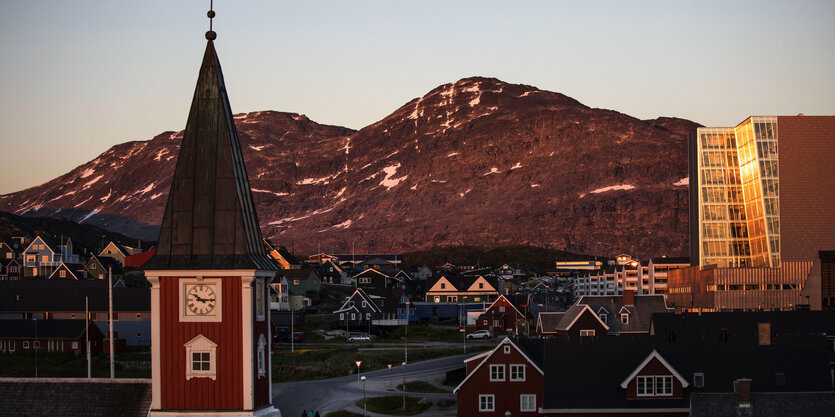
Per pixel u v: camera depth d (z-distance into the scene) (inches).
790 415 2181.3
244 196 1600.6
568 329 5000.0
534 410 3191.4
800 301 6663.4
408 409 3801.7
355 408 3784.5
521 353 3198.8
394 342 6550.2
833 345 3427.7
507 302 7135.8
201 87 1604.3
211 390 1534.2
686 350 3004.4
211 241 1552.7
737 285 7293.3
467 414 3208.7
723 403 2204.7
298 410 3742.6
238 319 1535.4
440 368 4913.9
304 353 5428.2
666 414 2869.1
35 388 1630.2
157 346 1541.6
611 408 2861.7
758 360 2994.6
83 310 5777.6
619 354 2979.8
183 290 1545.3
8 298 5861.2
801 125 7475.4
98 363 4872.0
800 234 7396.7
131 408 1595.7
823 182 7465.6
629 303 5201.8
